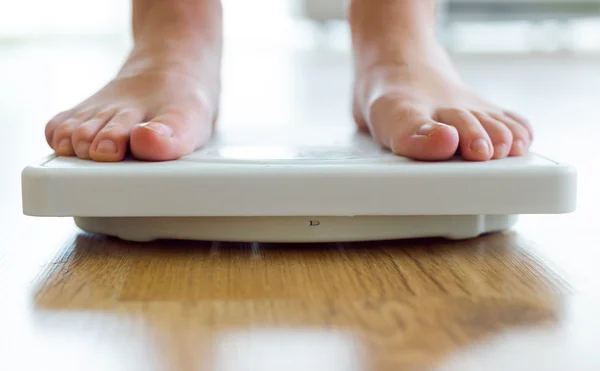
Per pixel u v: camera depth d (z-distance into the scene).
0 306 0.48
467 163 0.58
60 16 4.12
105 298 0.49
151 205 0.55
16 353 0.42
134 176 0.55
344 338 0.44
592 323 0.45
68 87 1.89
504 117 0.65
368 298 0.49
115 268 0.55
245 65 2.57
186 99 0.66
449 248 0.59
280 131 0.77
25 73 2.22
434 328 0.45
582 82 2.06
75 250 0.59
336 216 0.57
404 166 0.56
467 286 0.51
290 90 1.86
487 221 0.61
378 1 0.77
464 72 2.35
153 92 0.67
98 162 0.58
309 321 0.46
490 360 0.41
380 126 0.65
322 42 3.72
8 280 0.53
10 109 1.51
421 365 0.41
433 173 0.56
